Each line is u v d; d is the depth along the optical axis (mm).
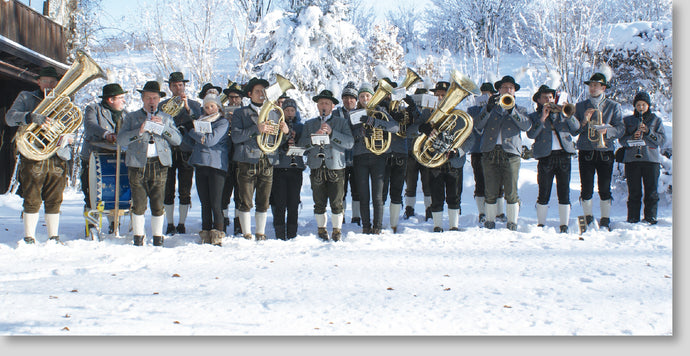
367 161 8031
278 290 5031
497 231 8039
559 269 5848
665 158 10695
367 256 6531
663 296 4848
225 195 8695
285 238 8180
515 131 8305
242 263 6160
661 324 4141
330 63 21828
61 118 7035
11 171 14805
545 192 8664
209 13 18969
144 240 7344
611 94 18703
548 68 18484
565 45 18359
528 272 5727
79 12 19188
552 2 19094
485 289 5082
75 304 4516
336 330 3980
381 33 23875
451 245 7211
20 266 5848
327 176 7852
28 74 13945
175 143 7379
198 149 7523
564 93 8336
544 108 8219
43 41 14992
